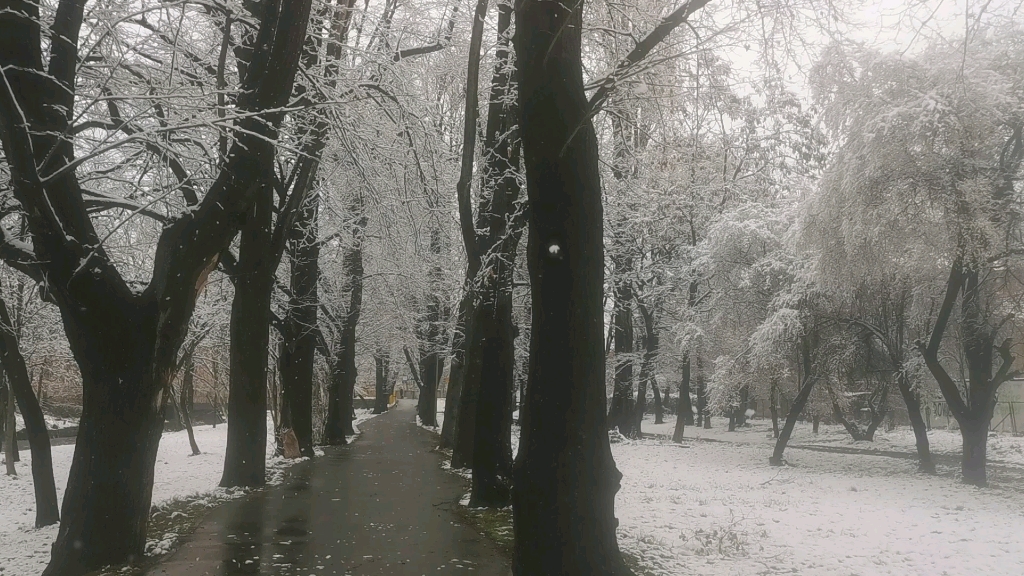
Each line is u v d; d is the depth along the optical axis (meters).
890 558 9.27
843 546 10.02
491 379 12.35
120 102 10.86
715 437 40.03
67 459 25.53
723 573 8.17
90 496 7.83
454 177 18.39
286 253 21.09
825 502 14.88
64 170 7.34
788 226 27.30
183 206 8.98
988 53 19.33
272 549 8.77
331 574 7.57
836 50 10.92
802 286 24.47
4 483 21.52
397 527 10.27
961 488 18.39
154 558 8.23
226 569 7.76
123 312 7.93
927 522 12.22
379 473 17.20
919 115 18.16
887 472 22.44
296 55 8.91
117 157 12.60
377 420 49.44
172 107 9.20
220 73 9.31
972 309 20.36
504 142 14.00
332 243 25.78
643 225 27.23
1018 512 13.73
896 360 23.00
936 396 30.39
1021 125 18.81
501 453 12.20
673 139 13.88
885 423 40.97
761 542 10.19
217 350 27.81
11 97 6.95
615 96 12.27
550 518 6.25
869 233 19.45
